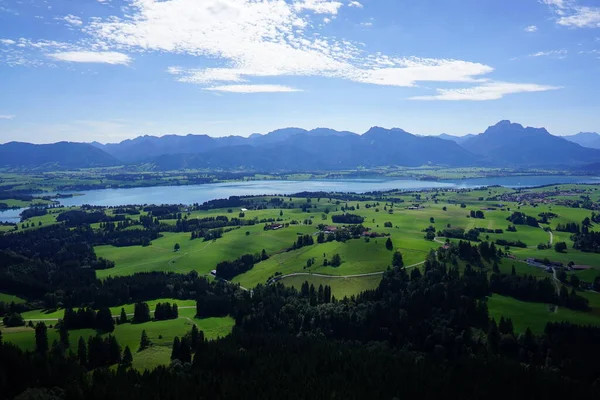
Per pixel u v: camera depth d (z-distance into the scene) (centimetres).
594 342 17250
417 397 14900
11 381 14800
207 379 15588
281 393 14762
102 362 17362
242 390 14962
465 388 15175
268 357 17225
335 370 16425
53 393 14425
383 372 16088
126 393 14150
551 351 17150
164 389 14475
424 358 17300
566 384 14938
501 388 15000
